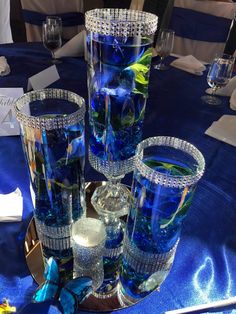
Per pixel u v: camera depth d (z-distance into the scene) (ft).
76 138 1.25
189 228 1.93
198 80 3.93
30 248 1.74
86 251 1.30
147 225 1.23
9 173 2.29
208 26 5.85
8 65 3.86
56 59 4.21
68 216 1.45
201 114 3.23
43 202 1.39
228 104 3.46
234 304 1.44
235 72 4.13
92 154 1.47
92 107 1.33
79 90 3.49
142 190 1.15
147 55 1.21
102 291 1.54
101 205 1.63
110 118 1.30
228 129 2.93
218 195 2.21
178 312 1.43
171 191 1.10
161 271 1.40
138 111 1.32
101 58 1.18
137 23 1.11
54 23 4.05
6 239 1.79
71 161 1.29
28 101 1.37
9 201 1.98
